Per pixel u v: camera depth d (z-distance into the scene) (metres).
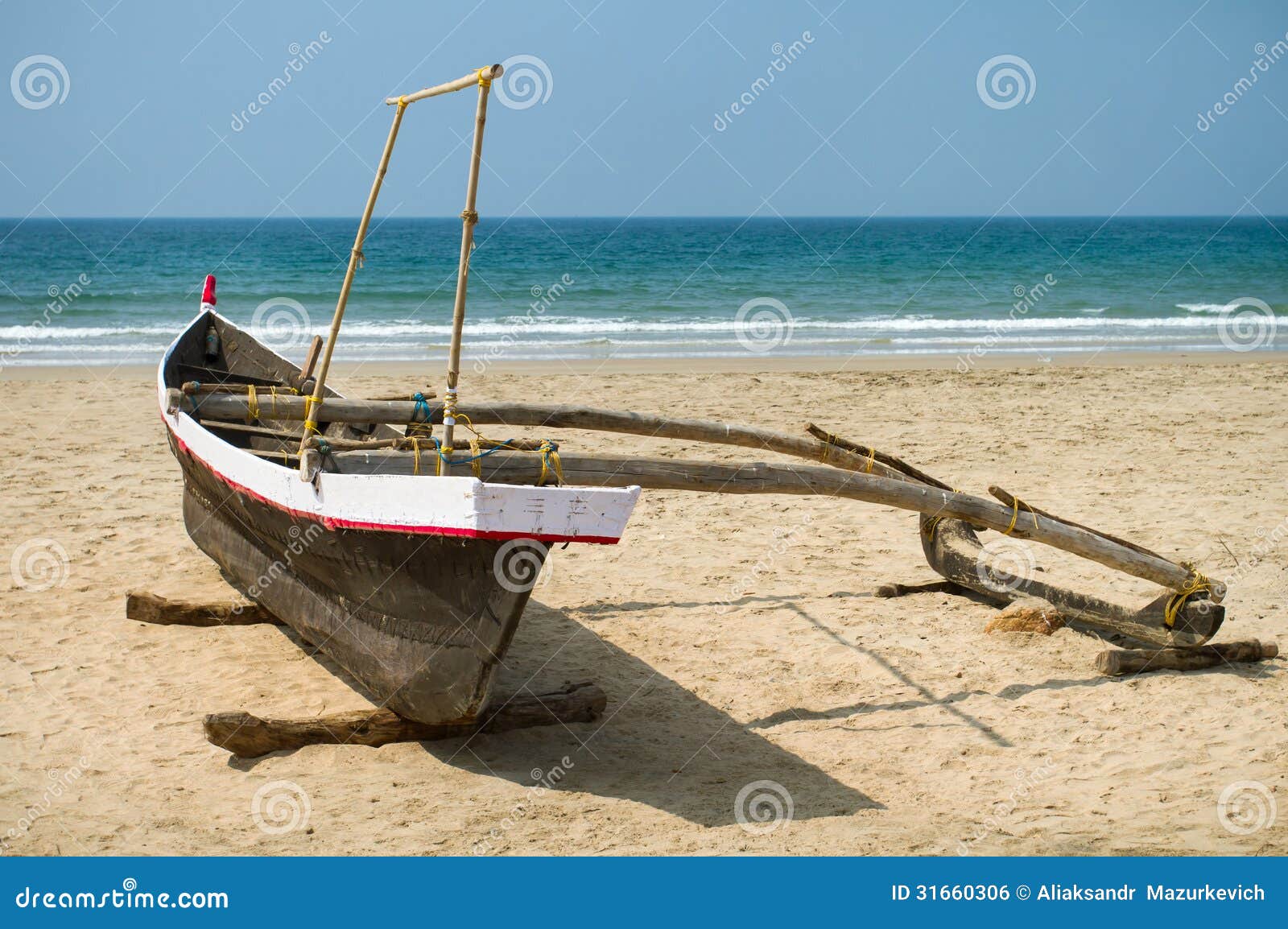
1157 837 4.95
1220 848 4.86
